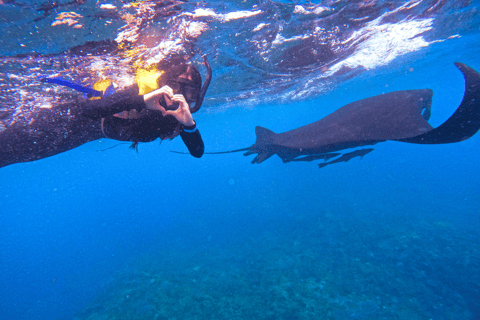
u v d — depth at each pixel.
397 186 22.53
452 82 33.19
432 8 7.96
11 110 6.87
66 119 3.11
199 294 9.30
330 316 7.14
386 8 7.17
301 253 11.20
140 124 1.90
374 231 12.39
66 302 11.73
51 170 29.19
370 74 18.12
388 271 8.80
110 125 2.00
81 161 29.47
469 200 15.32
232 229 17.00
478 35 12.98
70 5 3.89
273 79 12.22
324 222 14.90
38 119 3.12
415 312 6.83
